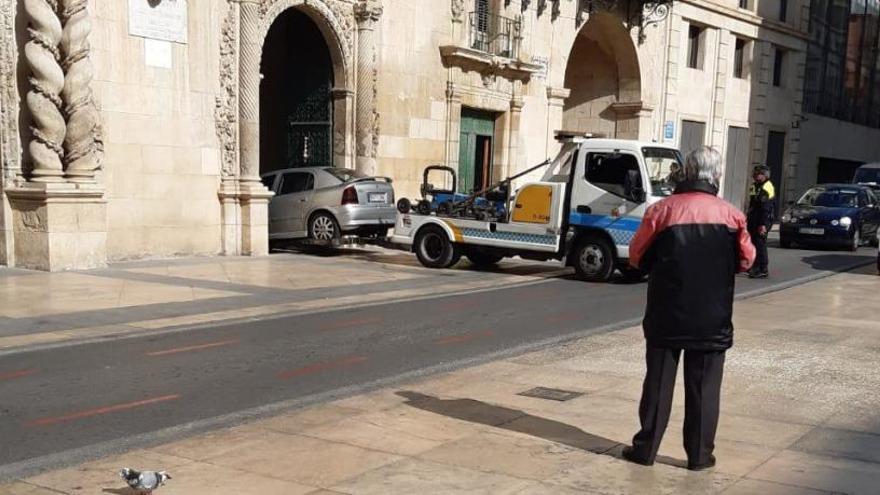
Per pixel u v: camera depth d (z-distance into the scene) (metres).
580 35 27.47
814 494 4.29
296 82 19.02
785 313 10.51
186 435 5.36
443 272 14.84
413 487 4.35
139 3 13.95
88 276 12.17
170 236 14.80
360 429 5.41
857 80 42.94
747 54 33.56
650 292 4.70
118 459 4.80
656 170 13.47
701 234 4.51
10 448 5.05
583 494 4.27
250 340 8.42
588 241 13.83
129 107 13.95
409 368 7.35
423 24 19.58
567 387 6.61
